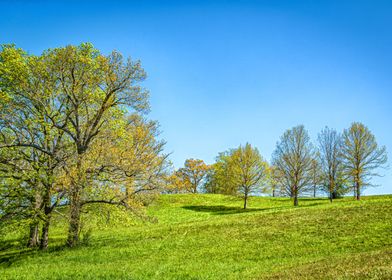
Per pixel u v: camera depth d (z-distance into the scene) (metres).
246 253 25.41
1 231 28.48
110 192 31.20
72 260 25.70
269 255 24.22
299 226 33.72
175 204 73.94
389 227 29.20
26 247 35.03
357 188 61.12
